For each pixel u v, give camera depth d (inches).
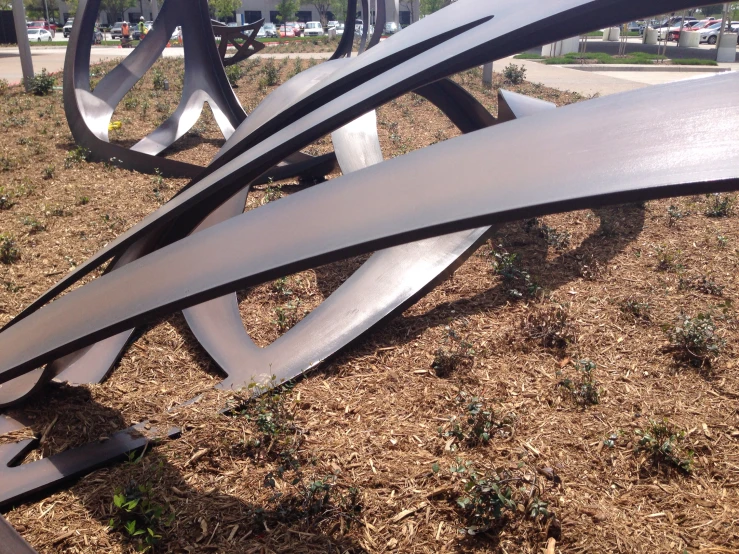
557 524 142.9
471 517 145.9
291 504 148.9
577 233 326.0
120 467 160.1
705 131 100.3
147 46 492.7
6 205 358.3
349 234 112.0
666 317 239.1
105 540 139.3
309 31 2551.7
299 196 132.4
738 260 290.7
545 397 192.2
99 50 1553.9
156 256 138.6
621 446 170.6
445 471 159.8
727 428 178.7
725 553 138.3
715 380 200.8
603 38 1900.8
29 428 170.6
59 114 611.2
